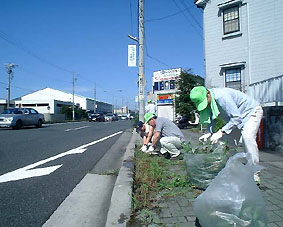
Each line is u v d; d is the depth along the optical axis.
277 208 2.54
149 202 2.83
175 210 2.60
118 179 3.63
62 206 2.95
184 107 18.11
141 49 11.30
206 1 13.80
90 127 19.69
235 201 1.88
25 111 16.81
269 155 5.60
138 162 4.68
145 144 5.77
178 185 3.33
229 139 3.59
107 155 6.45
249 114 3.23
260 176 3.79
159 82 30.53
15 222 2.51
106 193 3.44
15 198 3.19
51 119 41.72
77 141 9.45
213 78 13.61
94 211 2.81
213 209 1.94
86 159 5.84
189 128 17.47
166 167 4.36
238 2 12.58
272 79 7.73
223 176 2.00
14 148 7.29
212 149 3.31
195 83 18.56
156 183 3.49
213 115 3.28
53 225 2.44
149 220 2.37
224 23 13.24
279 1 11.46
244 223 1.80
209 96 3.20
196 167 3.13
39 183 3.86
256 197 1.90
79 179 4.12
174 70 29.09
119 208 2.60
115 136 11.98
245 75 12.45
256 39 12.12
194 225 2.25
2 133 12.19
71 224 2.47
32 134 11.88
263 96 8.26
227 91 3.18
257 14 12.09
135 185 3.43
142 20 11.29
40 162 5.39
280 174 3.91
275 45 11.59
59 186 3.72
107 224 2.26
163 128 5.38
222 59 13.27
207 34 13.87
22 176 4.24
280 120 6.00
